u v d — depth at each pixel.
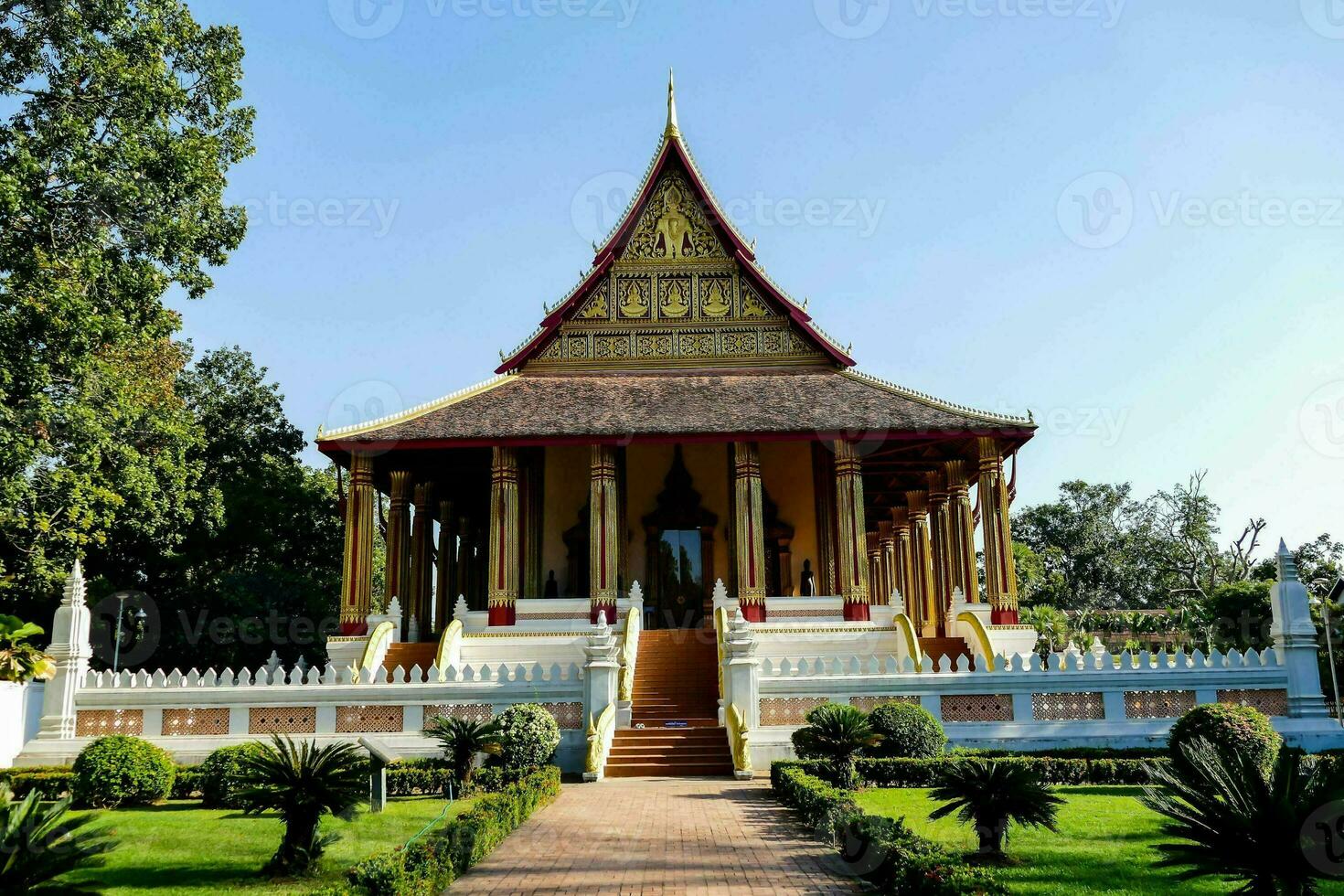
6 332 23.11
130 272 24.97
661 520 35.16
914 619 39.44
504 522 29.75
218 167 27.39
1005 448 31.56
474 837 11.81
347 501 30.47
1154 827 14.02
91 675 21.94
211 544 44.31
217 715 21.62
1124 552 75.75
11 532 28.95
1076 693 22.00
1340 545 61.62
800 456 36.06
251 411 48.59
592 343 34.41
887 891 10.34
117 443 31.88
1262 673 22.05
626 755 21.12
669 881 11.01
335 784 11.67
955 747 20.88
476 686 21.73
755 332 34.47
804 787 14.93
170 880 11.23
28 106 24.75
